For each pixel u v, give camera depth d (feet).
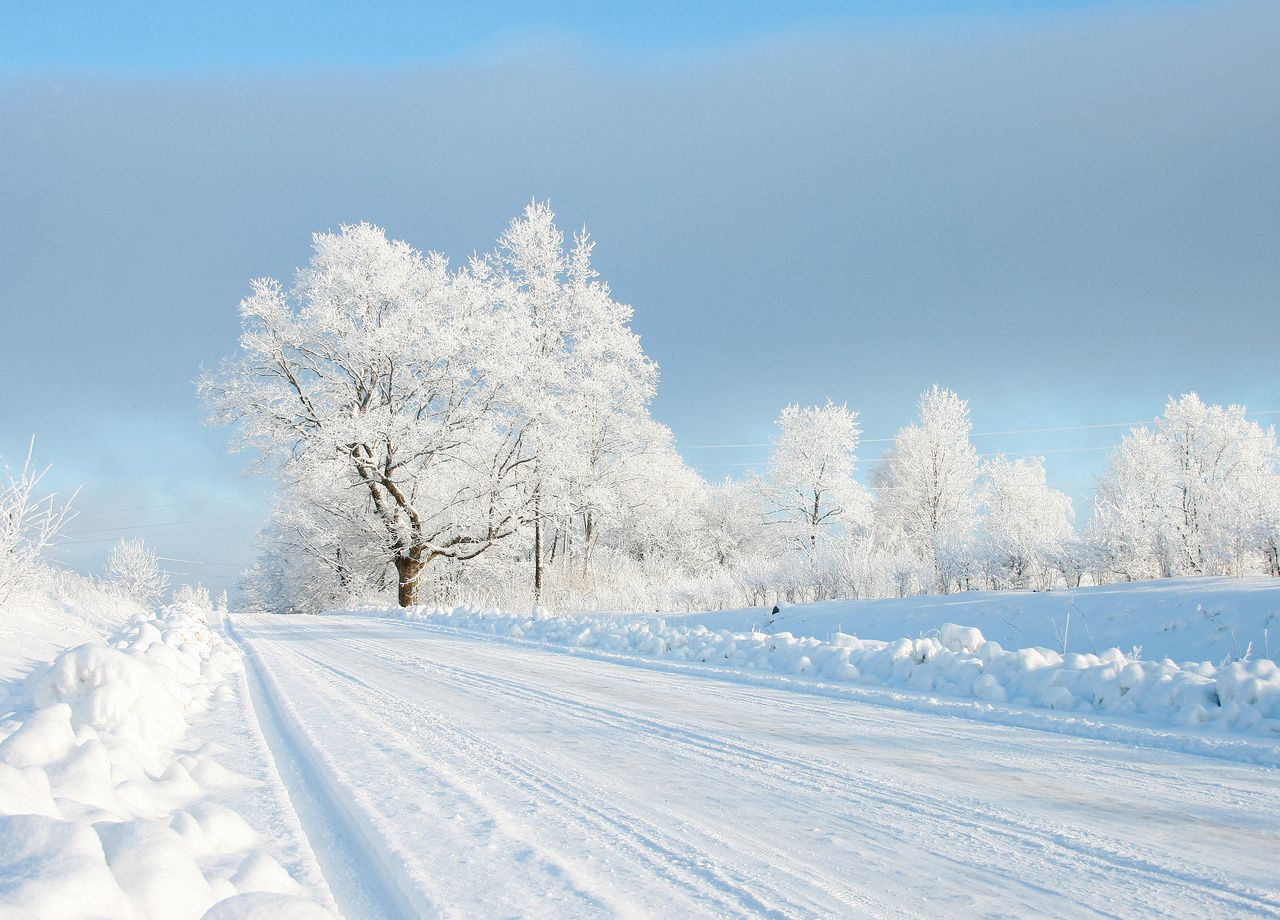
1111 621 38.32
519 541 118.83
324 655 42.45
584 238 115.44
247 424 105.40
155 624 46.21
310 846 12.16
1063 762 18.44
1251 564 51.29
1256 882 11.18
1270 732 20.84
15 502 39.11
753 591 75.87
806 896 10.40
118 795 10.55
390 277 110.42
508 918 9.34
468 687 30.14
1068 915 9.96
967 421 151.94
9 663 26.99
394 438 106.73
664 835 12.76
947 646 32.76
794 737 21.07
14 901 5.58
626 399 116.26
